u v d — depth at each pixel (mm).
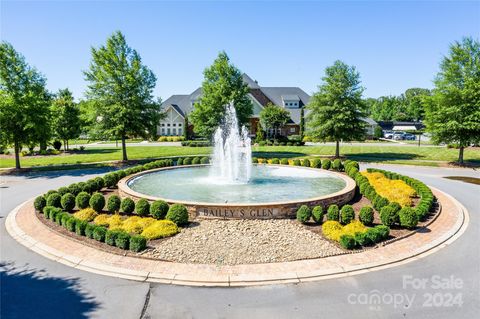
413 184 16719
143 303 7125
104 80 28438
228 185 17031
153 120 30281
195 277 8086
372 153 36656
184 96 69375
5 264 8953
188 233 10648
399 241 10227
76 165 28562
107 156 34812
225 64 32812
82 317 6656
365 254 9297
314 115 32781
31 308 6977
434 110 28391
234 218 11844
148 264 8750
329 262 8820
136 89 28953
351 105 30953
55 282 7992
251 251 9383
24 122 24109
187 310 6883
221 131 33562
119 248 9664
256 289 7629
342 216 11477
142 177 19469
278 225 11312
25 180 21969
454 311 6832
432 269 8586
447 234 10906
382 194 15430
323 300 7207
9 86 24266
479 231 11398
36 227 11617
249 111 34188
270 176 19828
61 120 40469
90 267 8672
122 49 28984
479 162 29078
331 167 22734
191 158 25281
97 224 11422
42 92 26344
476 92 25484
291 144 47594
